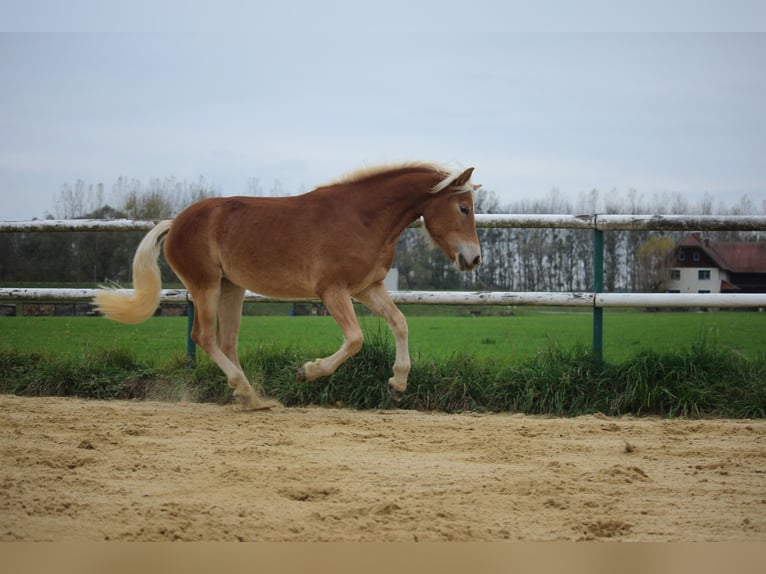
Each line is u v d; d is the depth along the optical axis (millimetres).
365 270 6297
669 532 3402
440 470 4441
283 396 7113
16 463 4391
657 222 7230
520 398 6902
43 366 7789
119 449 4828
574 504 3771
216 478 4137
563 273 21906
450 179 6223
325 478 4203
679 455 4949
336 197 6402
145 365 7828
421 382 7055
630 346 12461
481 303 7328
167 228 6836
